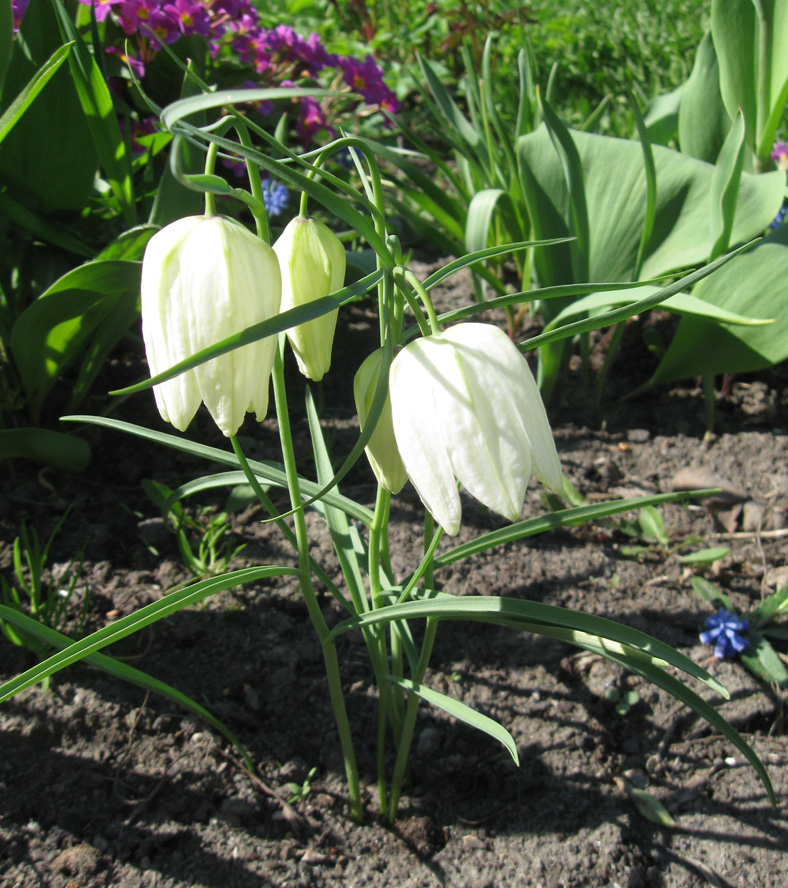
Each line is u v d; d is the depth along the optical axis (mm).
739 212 496
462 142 663
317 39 650
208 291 246
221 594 420
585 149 543
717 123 572
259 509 471
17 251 515
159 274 248
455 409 248
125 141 485
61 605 389
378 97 673
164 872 334
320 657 398
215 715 374
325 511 345
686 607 426
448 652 403
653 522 475
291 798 355
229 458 313
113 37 561
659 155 527
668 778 364
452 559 313
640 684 390
